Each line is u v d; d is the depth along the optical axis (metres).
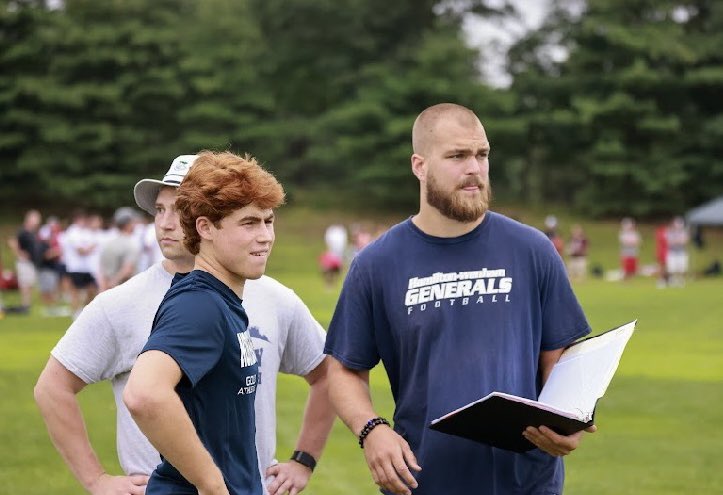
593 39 157.50
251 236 8.20
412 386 10.60
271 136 154.62
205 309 7.88
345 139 154.88
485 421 9.49
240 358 8.09
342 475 20.03
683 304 57.41
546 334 10.78
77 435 10.30
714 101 159.62
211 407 7.94
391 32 175.50
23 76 151.25
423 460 10.50
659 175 149.12
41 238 59.22
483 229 10.65
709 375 31.23
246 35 163.88
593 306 56.50
